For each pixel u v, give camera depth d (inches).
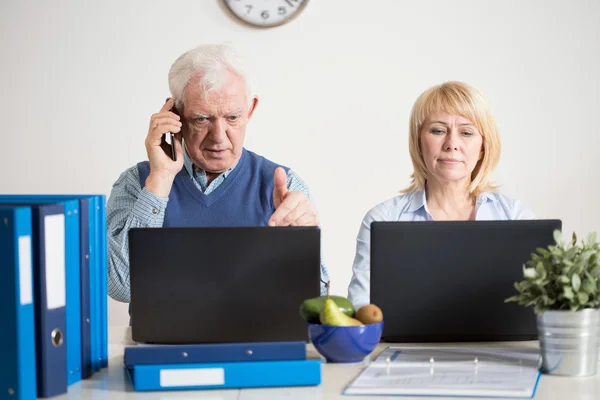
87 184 178.2
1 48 176.4
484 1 176.1
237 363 64.8
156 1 175.3
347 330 69.6
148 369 64.2
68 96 177.2
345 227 178.9
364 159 177.8
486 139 103.3
